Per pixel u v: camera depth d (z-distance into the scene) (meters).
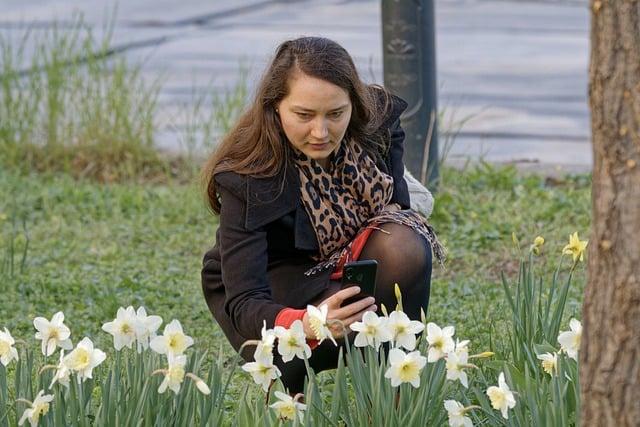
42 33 25.95
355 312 6.36
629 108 5.12
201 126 17.55
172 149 17.17
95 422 6.13
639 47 5.08
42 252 12.45
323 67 6.52
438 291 10.58
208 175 7.03
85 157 16.25
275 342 6.88
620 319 5.27
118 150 16.22
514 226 12.78
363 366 6.23
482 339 8.69
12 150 16.22
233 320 6.85
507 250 12.04
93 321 10.12
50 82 16.30
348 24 28.14
